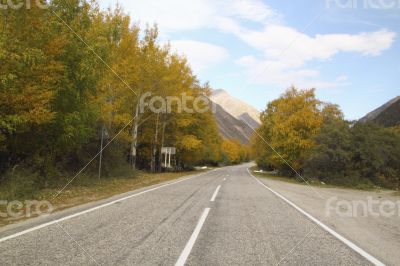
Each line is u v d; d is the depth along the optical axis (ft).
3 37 39.88
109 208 36.09
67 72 51.55
